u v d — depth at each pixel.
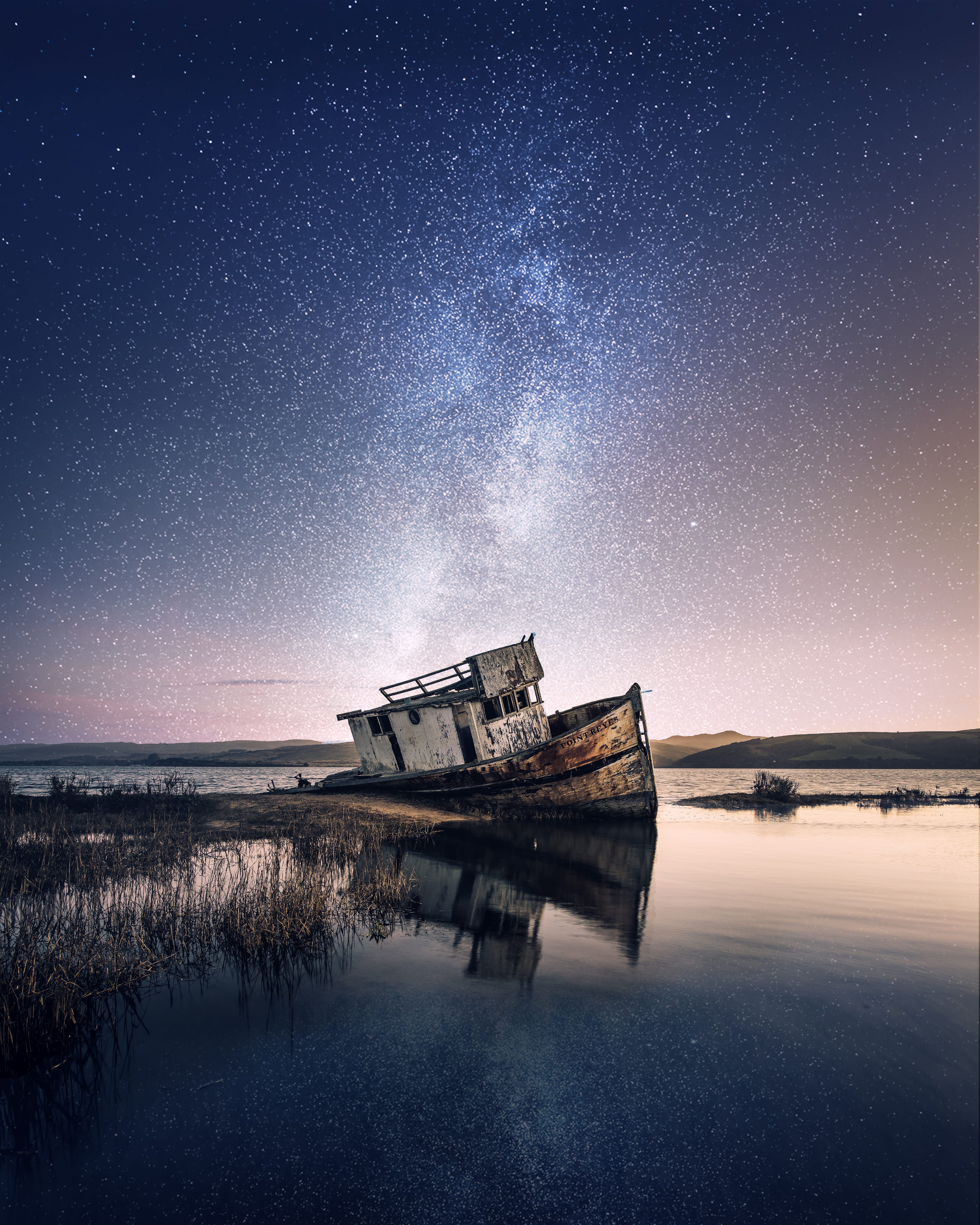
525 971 8.06
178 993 7.61
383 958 8.65
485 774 25.44
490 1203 4.30
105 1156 4.82
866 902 11.18
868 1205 4.11
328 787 28.58
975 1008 6.71
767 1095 5.28
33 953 7.48
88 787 32.41
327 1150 4.84
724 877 13.50
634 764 24.98
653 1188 4.34
